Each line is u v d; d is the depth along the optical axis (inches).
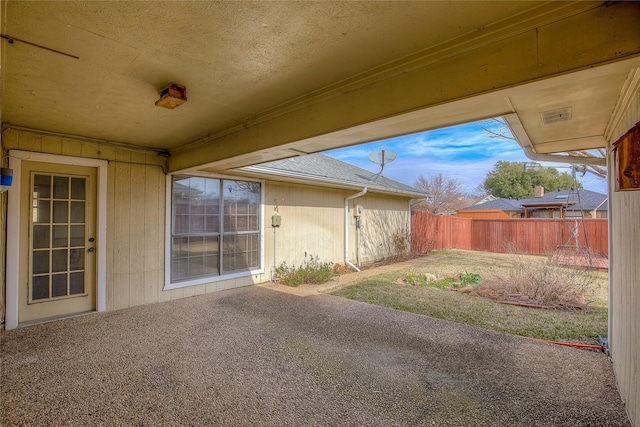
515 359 125.4
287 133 124.3
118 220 190.9
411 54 86.0
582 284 237.3
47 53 84.8
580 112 96.0
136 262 198.1
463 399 98.0
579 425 86.0
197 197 229.5
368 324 165.6
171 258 214.5
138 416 88.7
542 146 136.8
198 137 176.7
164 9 66.2
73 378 108.7
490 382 108.0
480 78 75.2
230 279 247.4
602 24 60.6
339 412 91.4
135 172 198.4
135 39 78.2
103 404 94.0
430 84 84.0
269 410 92.0
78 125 153.1
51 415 88.6
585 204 689.6
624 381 94.9
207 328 158.2
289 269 288.0
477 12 67.8
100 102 121.8
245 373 113.3
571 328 163.0
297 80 102.9
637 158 64.4
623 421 87.5
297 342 141.2
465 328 160.2
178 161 200.5
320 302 209.2
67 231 174.4
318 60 89.7
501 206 848.9
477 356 128.0
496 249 513.0
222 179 244.2
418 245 475.8
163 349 132.7
